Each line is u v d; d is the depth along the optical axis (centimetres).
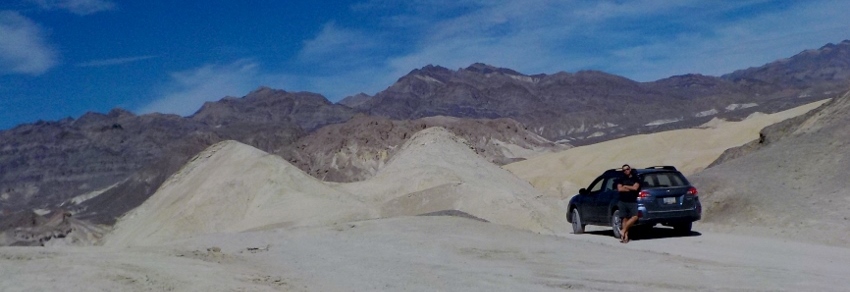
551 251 1512
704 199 2591
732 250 1631
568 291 1098
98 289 961
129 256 1294
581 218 2122
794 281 1144
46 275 1030
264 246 1739
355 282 1202
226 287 1052
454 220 1956
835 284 1118
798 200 2295
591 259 1407
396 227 1895
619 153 12156
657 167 1975
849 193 2219
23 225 19100
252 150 4488
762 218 2170
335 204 3794
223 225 3884
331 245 1695
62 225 19375
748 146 4406
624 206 1892
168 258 1309
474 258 1442
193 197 4112
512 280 1190
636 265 1324
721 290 1077
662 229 2114
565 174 11750
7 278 1009
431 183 4441
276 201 3906
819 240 1800
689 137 11731
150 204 4659
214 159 4666
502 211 3139
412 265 1366
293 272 1323
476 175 4659
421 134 5278
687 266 1302
